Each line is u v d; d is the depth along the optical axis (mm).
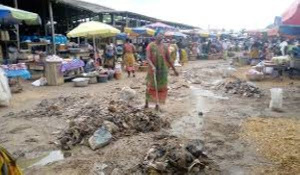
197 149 4883
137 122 6383
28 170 4719
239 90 10805
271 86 12312
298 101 9406
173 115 7598
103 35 16188
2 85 8750
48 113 7754
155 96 7945
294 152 5133
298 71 14461
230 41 42281
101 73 13805
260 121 6996
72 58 15828
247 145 5531
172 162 4508
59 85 12695
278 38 29016
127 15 27031
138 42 24750
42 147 5562
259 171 4535
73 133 5828
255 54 22141
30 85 12609
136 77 15344
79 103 8898
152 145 5379
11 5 19656
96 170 4645
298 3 6848
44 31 21250
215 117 7430
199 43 31500
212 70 18750
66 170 4676
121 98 9492
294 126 6562
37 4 20547
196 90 11422
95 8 25641
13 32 17375
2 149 2576
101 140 5504
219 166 4711
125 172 4523
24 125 6852
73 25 27266
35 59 14781
